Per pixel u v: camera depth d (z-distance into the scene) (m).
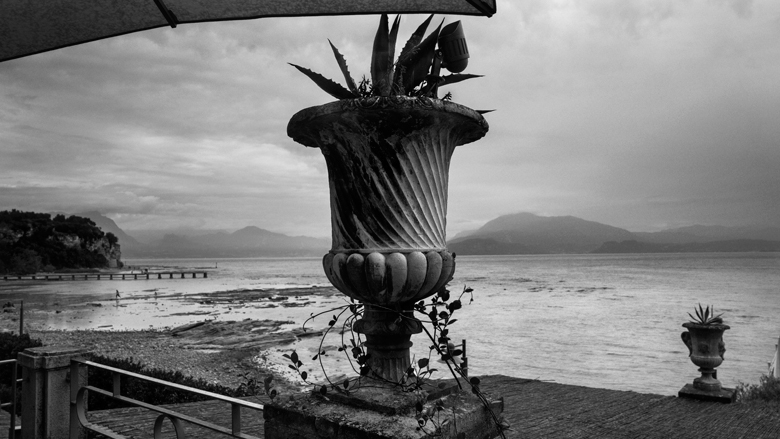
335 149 1.98
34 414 3.24
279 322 32.00
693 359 6.31
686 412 5.44
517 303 45.62
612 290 62.06
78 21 1.81
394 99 1.80
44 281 86.88
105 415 5.06
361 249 1.95
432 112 1.87
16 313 40.41
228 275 121.00
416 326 1.97
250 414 5.11
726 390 6.10
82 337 26.78
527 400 5.97
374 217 1.93
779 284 71.44
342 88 2.09
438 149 2.01
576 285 72.25
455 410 1.89
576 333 27.86
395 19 2.03
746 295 53.44
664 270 125.25
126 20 1.81
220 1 1.69
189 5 1.72
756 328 29.59
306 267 193.25
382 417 1.79
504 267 159.62
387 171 1.91
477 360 20.38
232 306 45.72
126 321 35.53
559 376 17.53
